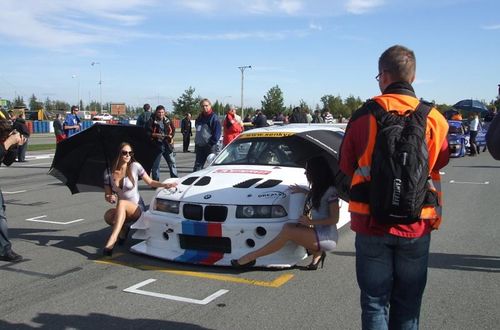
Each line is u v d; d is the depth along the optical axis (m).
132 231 6.73
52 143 29.45
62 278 4.79
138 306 4.07
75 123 18.28
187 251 5.21
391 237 2.46
